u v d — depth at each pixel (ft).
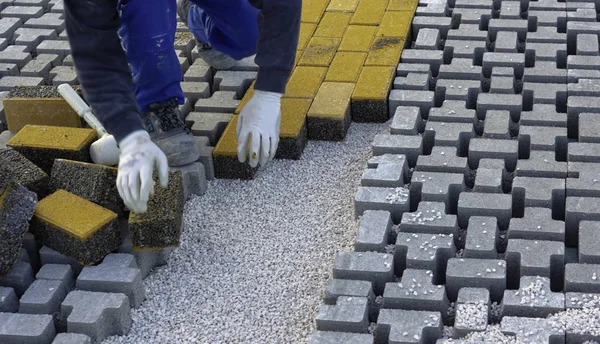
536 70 11.54
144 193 8.98
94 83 9.14
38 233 9.98
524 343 8.93
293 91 11.57
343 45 12.27
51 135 10.58
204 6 10.84
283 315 9.66
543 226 9.75
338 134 11.28
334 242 10.24
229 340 9.48
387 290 9.43
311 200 10.71
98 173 10.03
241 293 9.87
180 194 10.21
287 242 10.30
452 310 9.42
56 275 9.73
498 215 9.98
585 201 9.93
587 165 10.31
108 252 9.89
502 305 9.27
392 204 10.19
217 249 10.28
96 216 9.82
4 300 9.56
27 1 13.50
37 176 10.18
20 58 12.42
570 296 9.21
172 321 9.66
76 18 9.02
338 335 9.18
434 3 12.85
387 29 12.42
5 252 9.60
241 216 10.60
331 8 12.94
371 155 11.09
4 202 9.63
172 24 10.46
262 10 9.46
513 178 10.39
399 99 11.41
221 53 11.82
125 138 9.09
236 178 11.00
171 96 10.69
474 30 12.26
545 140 10.62
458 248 9.93
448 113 11.09
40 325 9.34
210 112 11.53
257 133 9.54
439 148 10.71
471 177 10.56
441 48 12.40
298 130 11.04
